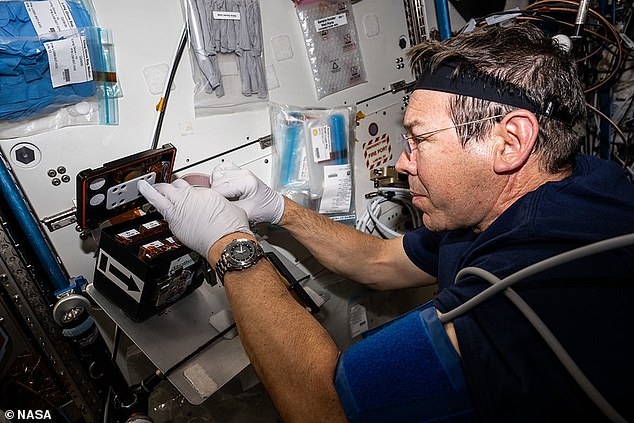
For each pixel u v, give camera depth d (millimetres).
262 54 1113
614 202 637
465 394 571
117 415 1013
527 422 512
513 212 682
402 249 1146
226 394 1258
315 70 1232
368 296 1582
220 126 1093
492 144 704
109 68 896
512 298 524
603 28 1668
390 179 1470
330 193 1305
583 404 482
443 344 583
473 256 694
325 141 1255
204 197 879
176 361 833
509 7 1693
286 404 680
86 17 832
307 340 703
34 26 764
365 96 1368
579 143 728
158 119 986
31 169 860
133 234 886
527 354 517
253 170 1188
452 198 774
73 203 927
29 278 892
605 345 490
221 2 1003
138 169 842
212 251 850
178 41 977
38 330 930
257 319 731
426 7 1441
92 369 970
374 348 615
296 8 1158
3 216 875
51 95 824
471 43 731
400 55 1421
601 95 1955
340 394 620
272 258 1005
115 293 899
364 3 1293
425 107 753
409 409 585
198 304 973
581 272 539
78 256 968
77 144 899
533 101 668
